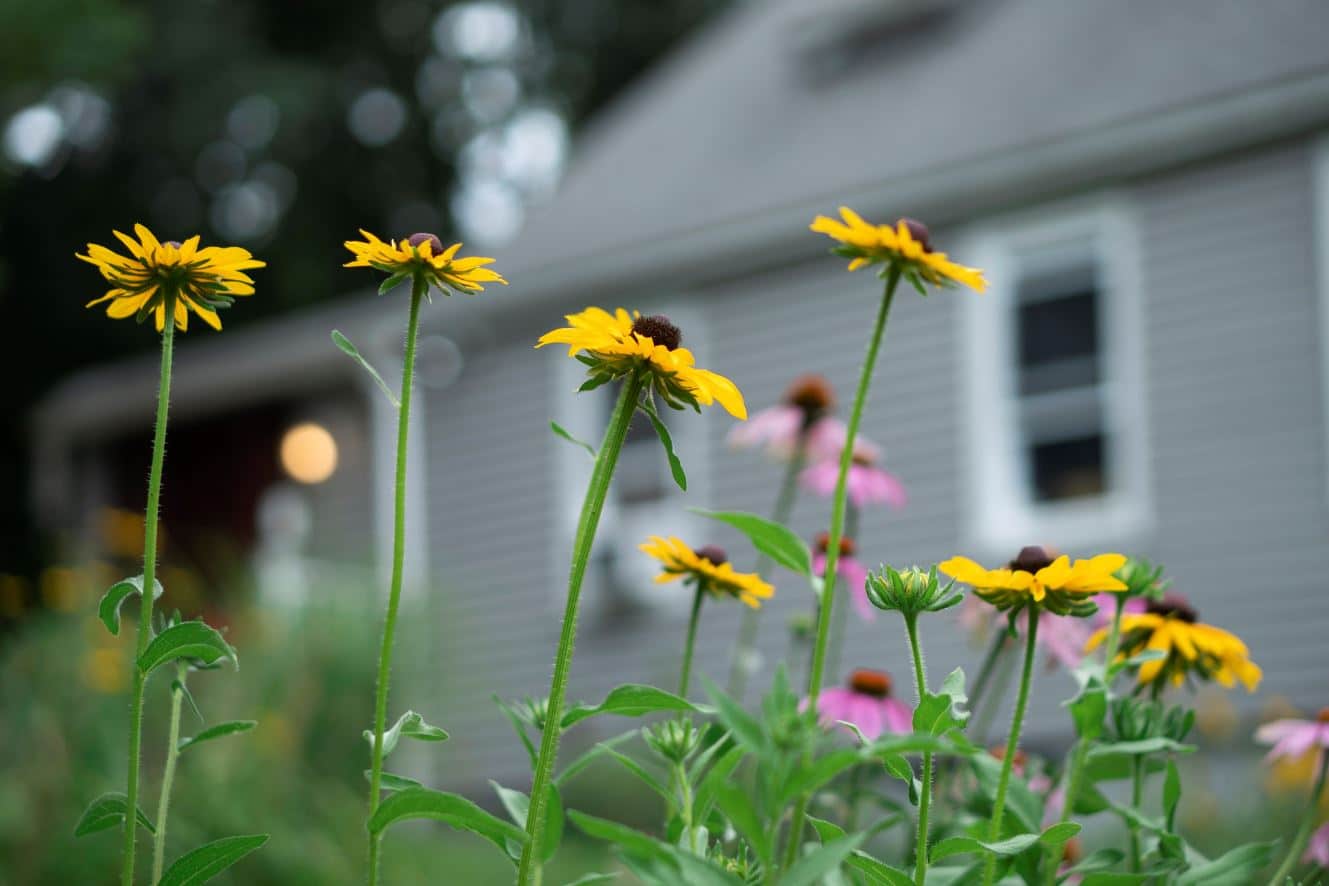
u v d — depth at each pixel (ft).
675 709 4.14
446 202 68.80
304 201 63.57
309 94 61.16
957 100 30.81
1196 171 26.50
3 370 57.47
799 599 29.43
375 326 35.24
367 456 37.76
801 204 30.12
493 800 31.96
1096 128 26.68
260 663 18.67
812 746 3.66
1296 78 24.84
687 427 32.35
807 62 36.19
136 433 44.68
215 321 4.45
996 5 33.86
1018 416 28.53
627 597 32.65
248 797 16.40
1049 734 24.89
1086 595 4.28
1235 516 25.59
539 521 34.42
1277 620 24.97
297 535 38.32
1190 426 26.20
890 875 4.17
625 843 3.55
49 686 16.71
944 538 28.71
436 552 36.17
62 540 38.81
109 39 42.27
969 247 29.14
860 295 30.17
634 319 4.42
